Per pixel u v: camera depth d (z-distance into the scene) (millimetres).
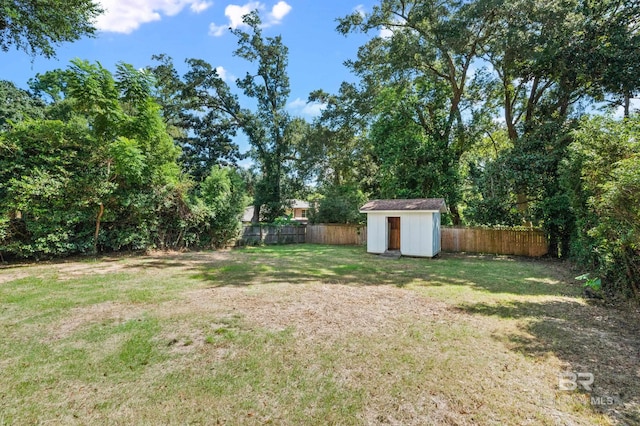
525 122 14133
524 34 11906
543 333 4000
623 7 11047
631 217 4434
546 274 8375
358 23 15836
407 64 15016
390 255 12508
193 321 4363
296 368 3059
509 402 2510
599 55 10852
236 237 16125
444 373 2969
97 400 2506
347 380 2840
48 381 2781
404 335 3916
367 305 5242
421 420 2287
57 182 9086
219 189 15141
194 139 25297
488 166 13164
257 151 22984
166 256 11383
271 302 5363
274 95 22266
